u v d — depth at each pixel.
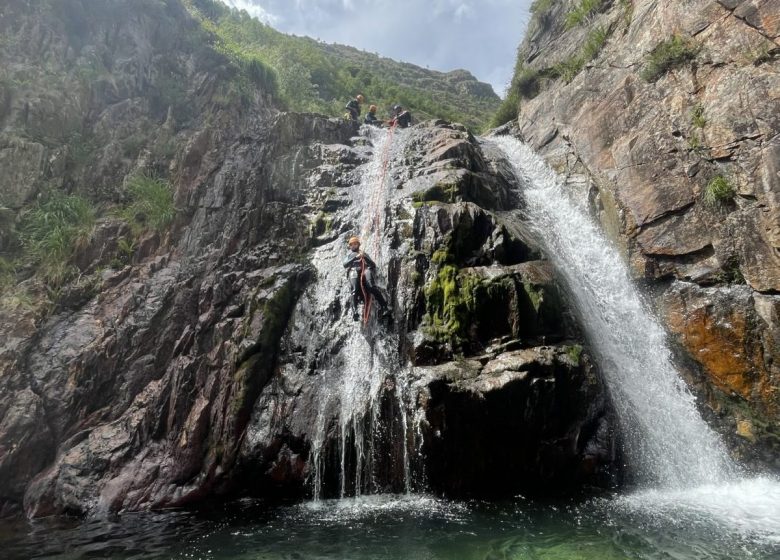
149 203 11.40
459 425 7.12
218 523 6.73
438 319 8.05
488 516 6.56
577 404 7.58
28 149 11.10
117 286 10.10
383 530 6.19
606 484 7.55
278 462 7.67
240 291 9.63
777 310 7.87
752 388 8.05
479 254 8.93
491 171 12.23
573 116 12.85
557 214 11.92
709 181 9.02
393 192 10.41
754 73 8.55
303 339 8.76
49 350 8.96
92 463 7.83
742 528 6.04
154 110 13.84
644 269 9.77
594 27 13.99
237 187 11.50
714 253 8.88
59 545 6.19
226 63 15.93
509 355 7.57
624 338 9.36
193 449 7.95
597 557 5.32
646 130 10.44
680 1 10.32
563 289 8.86
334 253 9.79
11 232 10.30
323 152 12.14
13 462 7.86
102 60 13.59
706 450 8.15
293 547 5.79
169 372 8.96
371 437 7.48
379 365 7.91
